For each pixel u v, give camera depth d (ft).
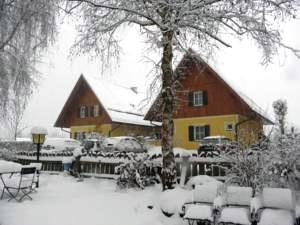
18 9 27.25
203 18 25.27
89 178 38.01
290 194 18.06
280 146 23.43
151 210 23.45
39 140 36.35
